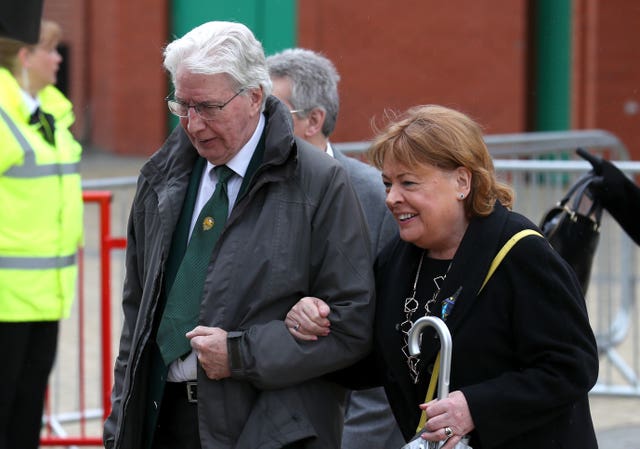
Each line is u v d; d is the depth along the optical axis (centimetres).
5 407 1320
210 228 879
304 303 851
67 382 1789
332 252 858
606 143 2298
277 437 854
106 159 4441
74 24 4622
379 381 898
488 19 3912
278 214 862
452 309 799
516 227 802
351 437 1062
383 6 4025
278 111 866
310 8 4069
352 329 849
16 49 1327
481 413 769
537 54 3903
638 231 1062
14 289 1297
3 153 1278
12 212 1292
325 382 898
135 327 920
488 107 3941
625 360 1962
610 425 1639
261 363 841
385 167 812
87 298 2242
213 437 865
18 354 1314
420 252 842
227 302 856
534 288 784
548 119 3900
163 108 4472
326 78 1076
